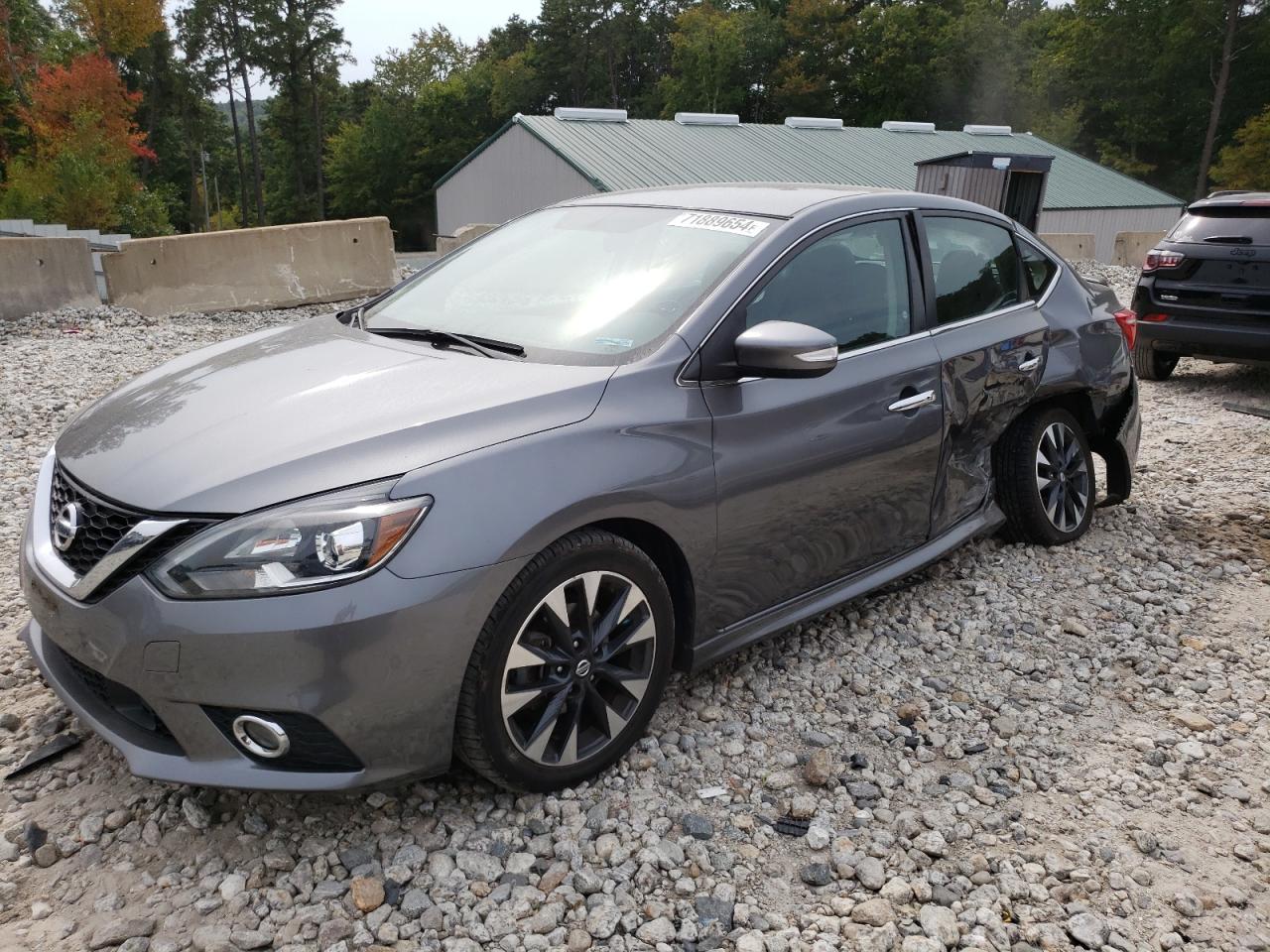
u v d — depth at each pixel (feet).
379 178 274.98
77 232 77.77
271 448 8.30
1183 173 211.00
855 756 10.28
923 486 12.83
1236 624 13.89
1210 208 27.86
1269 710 11.68
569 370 9.64
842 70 244.01
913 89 232.94
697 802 9.41
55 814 8.89
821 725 10.88
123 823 8.81
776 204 12.00
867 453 11.62
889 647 12.69
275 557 7.59
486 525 8.10
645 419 9.37
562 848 8.57
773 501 10.55
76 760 9.68
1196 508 18.49
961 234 13.91
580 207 13.37
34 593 8.61
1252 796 10.07
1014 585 14.56
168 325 33.50
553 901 8.05
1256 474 20.52
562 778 9.18
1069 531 15.89
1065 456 15.70
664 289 10.72
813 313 11.26
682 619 10.24
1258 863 9.11
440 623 7.91
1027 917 8.27
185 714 7.80
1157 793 10.05
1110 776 10.30
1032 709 11.50
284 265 37.65
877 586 12.42
